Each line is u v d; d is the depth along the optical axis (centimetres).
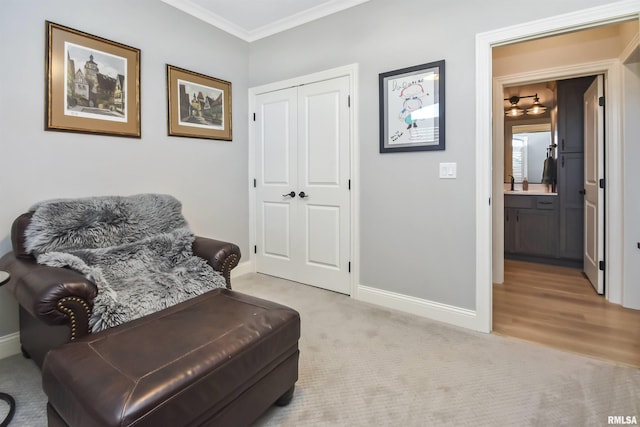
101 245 202
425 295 246
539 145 479
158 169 269
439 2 230
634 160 249
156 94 265
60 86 211
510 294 294
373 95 263
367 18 263
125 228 215
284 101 321
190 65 289
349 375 172
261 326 138
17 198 196
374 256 270
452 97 227
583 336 214
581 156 378
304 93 305
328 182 296
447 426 136
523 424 137
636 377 168
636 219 252
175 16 276
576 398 153
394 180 256
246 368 124
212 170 313
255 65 340
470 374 172
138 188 256
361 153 272
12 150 194
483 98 216
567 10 191
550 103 458
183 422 102
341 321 237
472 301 227
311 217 309
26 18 196
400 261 257
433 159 238
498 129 314
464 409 146
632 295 257
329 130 291
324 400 153
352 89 273
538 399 152
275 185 334
